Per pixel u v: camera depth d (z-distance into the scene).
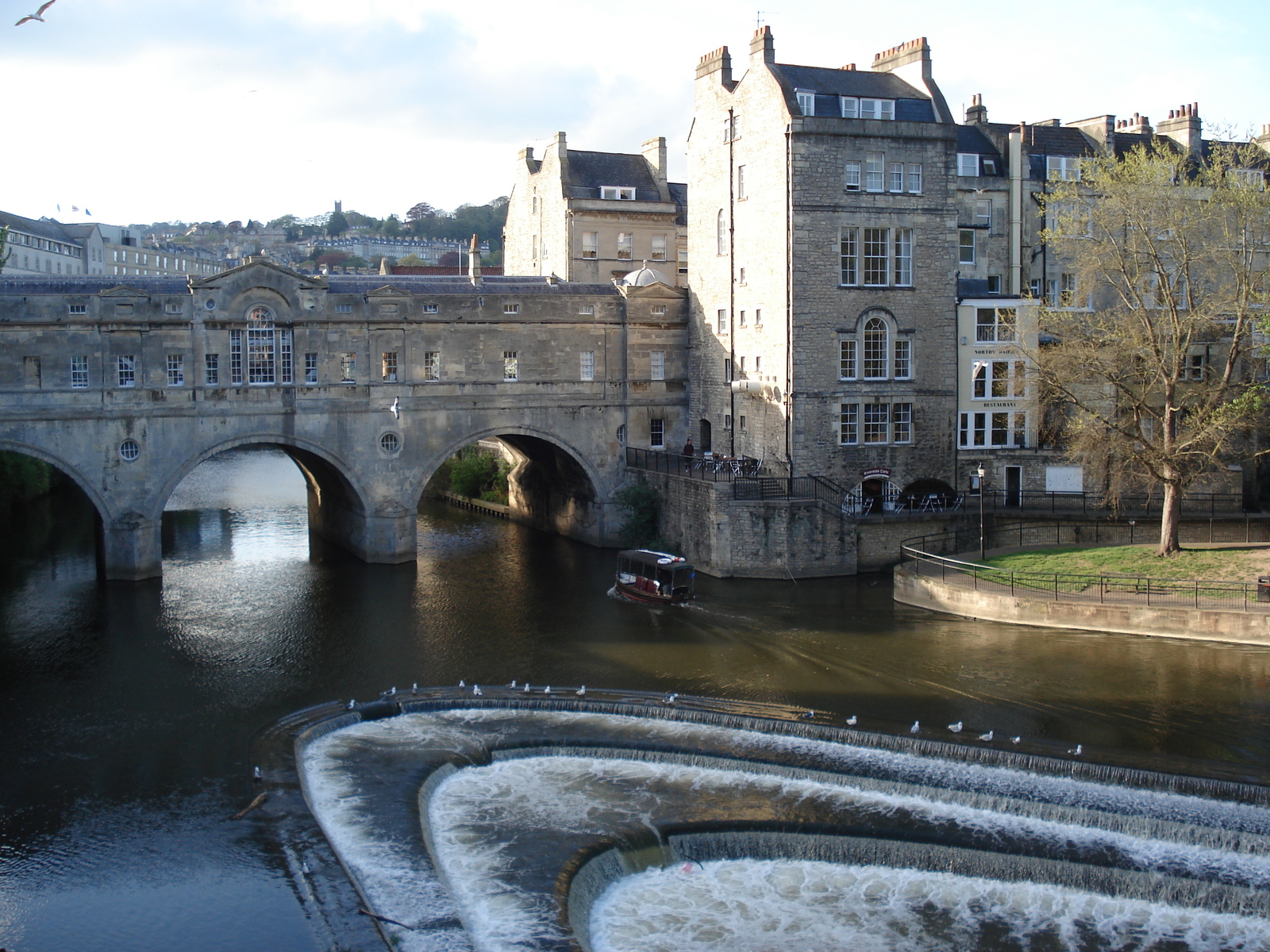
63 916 24.30
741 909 25.86
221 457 113.88
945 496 56.91
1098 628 42.59
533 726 34.97
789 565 53.25
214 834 27.72
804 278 55.31
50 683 39.22
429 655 42.09
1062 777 29.94
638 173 82.12
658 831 28.27
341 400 56.62
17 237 123.75
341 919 23.89
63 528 69.75
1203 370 55.09
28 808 29.23
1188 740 31.73
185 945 23.22
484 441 83.19
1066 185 55.94
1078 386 56.16
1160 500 55.56
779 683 38.06
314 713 35.75
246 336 54.94
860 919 25.39
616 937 24.73
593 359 62.66
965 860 27.06
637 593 50.38
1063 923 25.09
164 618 47.62
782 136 55.38
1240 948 24.06
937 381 57.78
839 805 29.64
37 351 51.19
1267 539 51.53
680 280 81.38
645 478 61.50
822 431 56.12
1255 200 46.16
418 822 28.45
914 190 57.06
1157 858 26.66
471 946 23.12
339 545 63.50
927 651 41.22
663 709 35.62
